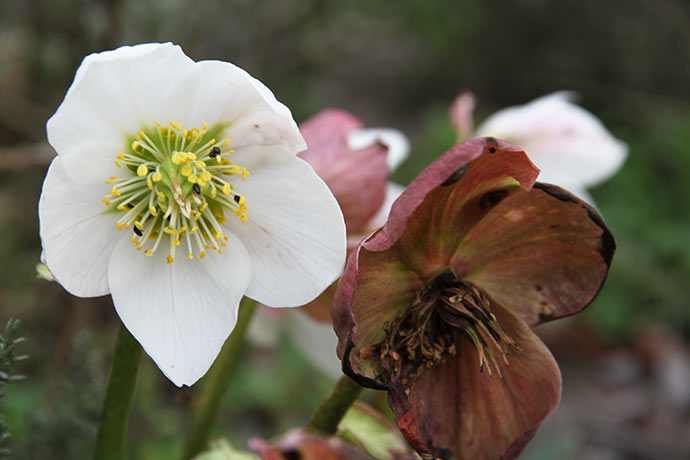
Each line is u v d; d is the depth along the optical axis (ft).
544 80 5.61
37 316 2.31
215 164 1.24
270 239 1.22
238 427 2.51
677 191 4.10
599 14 5.41
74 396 1.50
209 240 1.23
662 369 3.59
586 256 1.21
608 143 1.67
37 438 1.48
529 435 1.19
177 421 2.14
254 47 3.13
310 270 1.21
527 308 1.22
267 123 1.21
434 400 1.21
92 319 2.31
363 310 1.18
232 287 1.21
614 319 3.70
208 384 1.44
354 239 1.34
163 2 2.60
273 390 2.32
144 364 2.18
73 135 1.17
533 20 5.45
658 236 3.95
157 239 1.22
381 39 5.88
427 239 1.19
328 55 3.50
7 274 2.51
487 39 5.52
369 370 1.18
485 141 1.12
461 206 1.18
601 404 3.38
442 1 5.04
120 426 1.25
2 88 2.81
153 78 1.19
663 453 3.09
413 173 3.94
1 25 2.77
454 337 1.22
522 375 1.20
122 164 1.21
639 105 4.98
